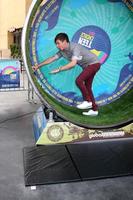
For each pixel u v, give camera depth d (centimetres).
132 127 561
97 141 549
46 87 505
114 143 540
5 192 371
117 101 546
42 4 468
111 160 466
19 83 838
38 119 610
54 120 538
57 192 372
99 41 513
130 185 392
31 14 457
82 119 515
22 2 2253
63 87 515
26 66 472
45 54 494
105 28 509
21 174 421
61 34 495
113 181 403
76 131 541
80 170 432
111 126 524
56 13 484
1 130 626
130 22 514
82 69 518
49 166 443
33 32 478
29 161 459
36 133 573
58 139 536
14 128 641
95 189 381
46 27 484
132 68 539
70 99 523
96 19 502
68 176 412
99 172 425
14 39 2745
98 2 493
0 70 808
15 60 820
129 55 532
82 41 506
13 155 489
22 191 374
